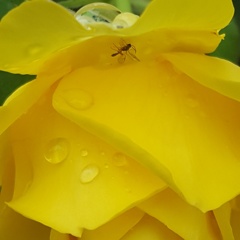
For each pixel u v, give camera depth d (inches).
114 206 8.9
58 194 9.0
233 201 9.8
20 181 9.4
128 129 9.0
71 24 8.5
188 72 9.1
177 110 9.2
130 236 9.4
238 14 12.6
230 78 9.2
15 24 8.3
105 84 9.3
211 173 8.9
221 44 12.2
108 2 11.3
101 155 9.2
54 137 9.4
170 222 9.1
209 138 9.1
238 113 9.4
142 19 8.6
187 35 9.4
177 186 8.4
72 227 8.8
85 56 9.4
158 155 8.9
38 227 10.3
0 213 9.9
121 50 9.4
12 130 9.5
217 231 9.4
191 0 8.5
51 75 9.3
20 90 9.4
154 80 9.4
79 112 9.0
